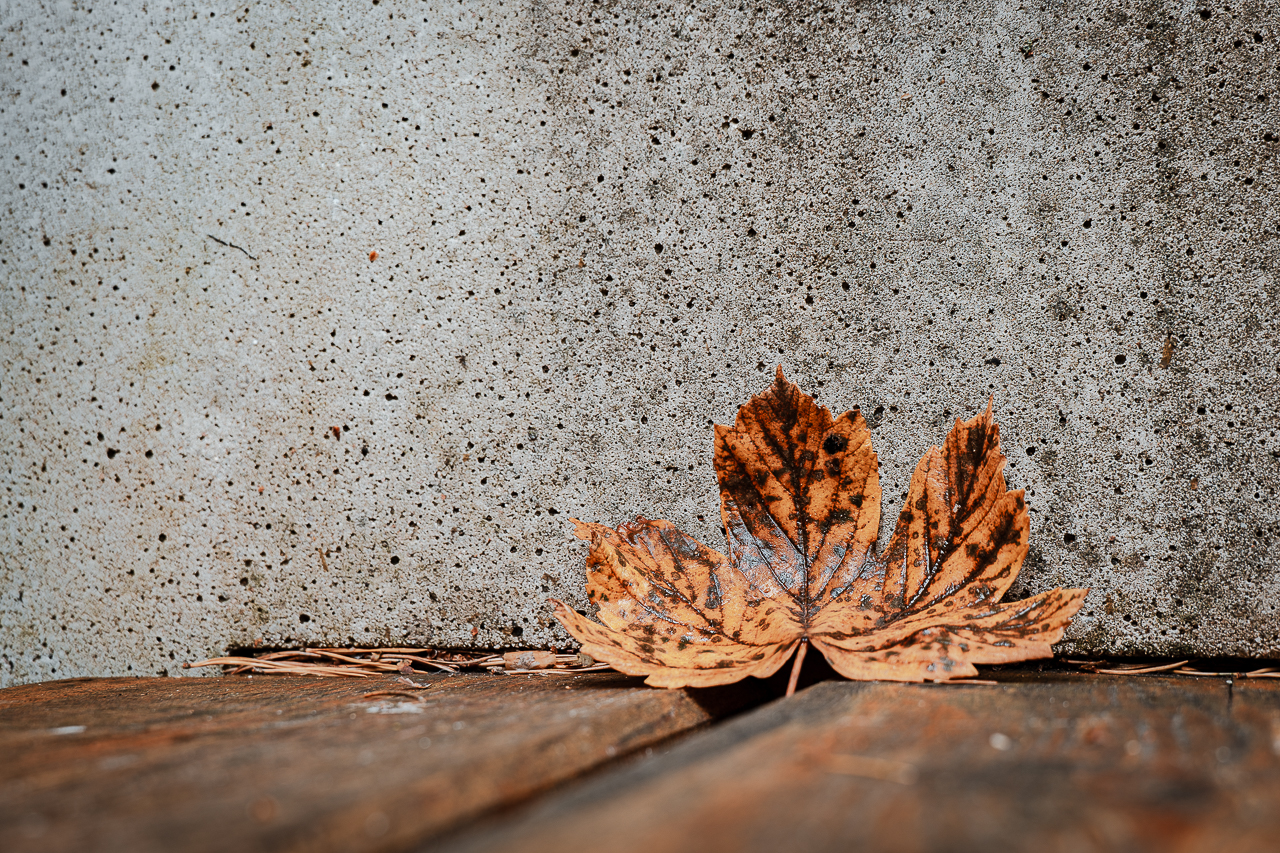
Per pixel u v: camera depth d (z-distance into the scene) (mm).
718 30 624
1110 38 606
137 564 638
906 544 567
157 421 640
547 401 626
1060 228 607
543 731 490
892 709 506
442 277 631
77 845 372
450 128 633
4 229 646
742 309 621
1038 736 481
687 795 419
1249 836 364
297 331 636
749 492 579
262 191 639
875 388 614
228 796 438
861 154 617
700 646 554
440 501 628
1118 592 599
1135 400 601
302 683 591
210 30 642
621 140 627
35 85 647
